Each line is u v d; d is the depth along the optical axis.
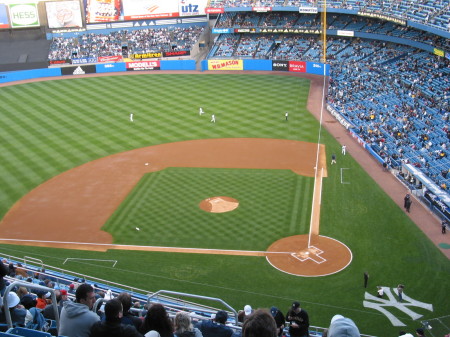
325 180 50.62
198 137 62.56
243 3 98.25
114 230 42.31
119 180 51.47
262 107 73.38
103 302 16.33
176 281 35.22
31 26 104.00
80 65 97.12
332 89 77.31
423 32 77.38
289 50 95.31
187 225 42.50
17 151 59.25
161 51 99.81
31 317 13.80
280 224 42.31
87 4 103.94
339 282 34.78
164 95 80.38
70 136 63.56
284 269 36.41
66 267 37.09
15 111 74.38
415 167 49.38
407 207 44.19
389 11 79.06
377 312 31.42
